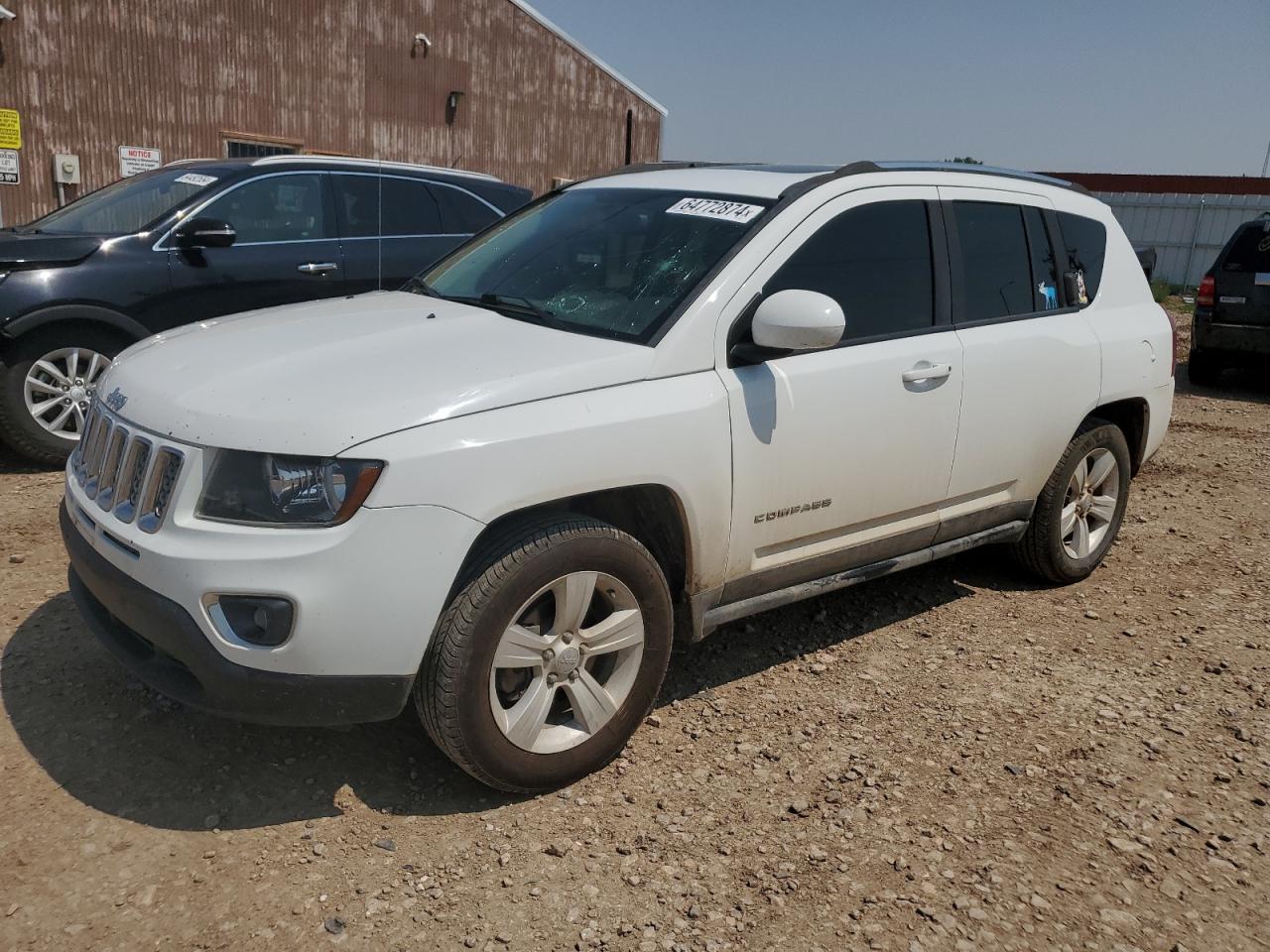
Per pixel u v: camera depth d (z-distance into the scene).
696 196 3.84
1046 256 4.58
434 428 2.74
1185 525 6.11
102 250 6.07
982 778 3.29
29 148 14.83
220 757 3.19
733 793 3.15
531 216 4.38
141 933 2.45
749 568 3.53
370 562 2.65
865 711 3.70
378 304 3.79
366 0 18.11
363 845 2.82
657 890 2.71
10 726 3.27
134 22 15.50
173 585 2.68
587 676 3.11
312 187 6.96
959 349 4.00
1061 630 4.50
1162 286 22.44
